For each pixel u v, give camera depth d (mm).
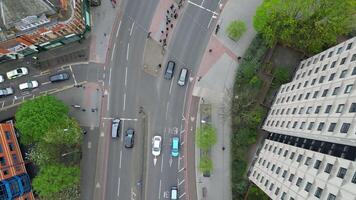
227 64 94250
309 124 66625
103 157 94000
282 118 80625
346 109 56000
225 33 94875
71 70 96500
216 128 92562
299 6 80375
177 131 93438
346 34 86938
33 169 93375
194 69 94562
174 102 94312
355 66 58750
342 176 51625
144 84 95188
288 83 87312
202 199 91562
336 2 78062
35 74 96750
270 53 92812
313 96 69688
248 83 92188
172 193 90625
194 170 92312
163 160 92812
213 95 93562
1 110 96125
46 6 78188
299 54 92500
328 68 69312
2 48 86938
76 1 86250
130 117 94625
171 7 96125
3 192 79438
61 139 83938
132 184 93062
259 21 84375
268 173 76938
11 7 77625
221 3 95625
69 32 89500
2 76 96438
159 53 95562
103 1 97188
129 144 92562
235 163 90438
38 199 90688
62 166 84375
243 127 90938
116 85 95562
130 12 96875
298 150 67188
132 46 96312
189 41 95312
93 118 94938
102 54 96500
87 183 93625
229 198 90938
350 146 52812
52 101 86188
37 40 88562
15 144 90312
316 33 82875
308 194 57469
